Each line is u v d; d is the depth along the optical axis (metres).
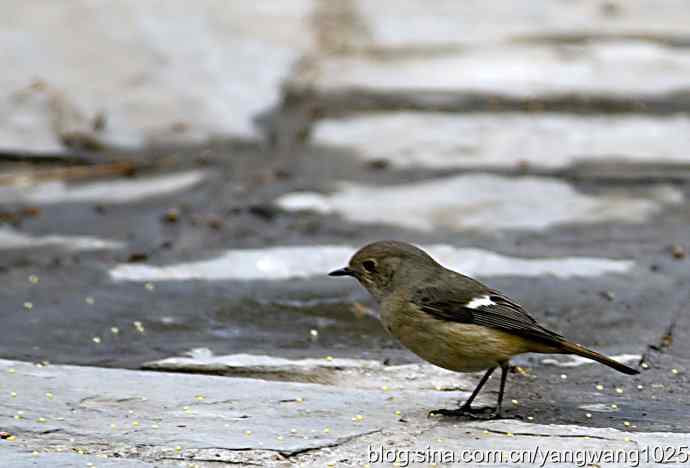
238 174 15.01
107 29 18.09
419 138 15.81
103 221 13.73
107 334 10.54
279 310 11.12
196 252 12.70
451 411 8.53
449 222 13.43
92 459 7.60
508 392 9.09
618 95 17.09
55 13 18.44
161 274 12.08
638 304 11.02
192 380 9.29
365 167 15.06
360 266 9.03
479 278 11.75
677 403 8.77
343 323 10.80
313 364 9.76
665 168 14.76
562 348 8.36
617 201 13.92
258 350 10.13
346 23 20.02
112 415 8.45
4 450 7.75
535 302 11.09
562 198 14.03
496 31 19.97
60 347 10.23
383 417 8.45
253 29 19.12
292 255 12.56
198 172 15.16
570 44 19.34
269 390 9.06
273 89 17.45
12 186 14.93
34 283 11.85
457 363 8.59
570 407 8.70
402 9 20.88
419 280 8.73
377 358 9.91
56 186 14.95
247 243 12.95
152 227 13.48
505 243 12.79
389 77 17.86
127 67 17.36
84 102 16.67
